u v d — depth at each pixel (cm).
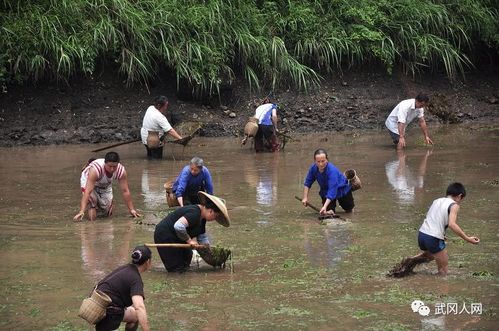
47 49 2028
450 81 2488
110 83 2150
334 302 838
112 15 2133
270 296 860
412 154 1780
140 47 2123
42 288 893
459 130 2169
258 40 2238
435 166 1625
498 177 1501
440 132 2136
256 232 1131
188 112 2158
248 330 762
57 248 1053
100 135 2009
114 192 1416
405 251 1024
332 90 2336
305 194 1230
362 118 2259
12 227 1166
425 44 2409
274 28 2342
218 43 2212
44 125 2016
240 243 1073
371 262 980
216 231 1138
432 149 1850
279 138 1905
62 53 1988
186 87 2183
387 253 1017
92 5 2103
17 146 1942
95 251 1038
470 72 2569
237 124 2148
